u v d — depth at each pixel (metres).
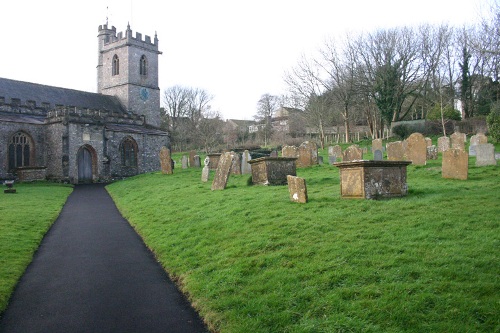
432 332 4.78
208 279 7.48
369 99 55.12
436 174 16.62
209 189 17.36
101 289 7.74
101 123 37.69
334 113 58.09
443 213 9.06
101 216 16.47
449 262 6.36
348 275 6.44
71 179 35.19
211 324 6.01
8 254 9.77
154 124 53.53
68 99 45.88
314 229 8.94
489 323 4.79
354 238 8.04
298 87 54.94
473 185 12.93
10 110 38.44
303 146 23.98
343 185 11.99
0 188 27.44
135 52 51.47
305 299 6.00
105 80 53.16
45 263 9.54
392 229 8.30
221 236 9.73
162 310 6.70
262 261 7.63
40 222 14.08
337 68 52.41
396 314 5.20
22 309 6.85
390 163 11.58
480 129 42.53
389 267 6.51
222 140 79.38
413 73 50.34
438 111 49.94
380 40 49.78
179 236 10.70
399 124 48.25
